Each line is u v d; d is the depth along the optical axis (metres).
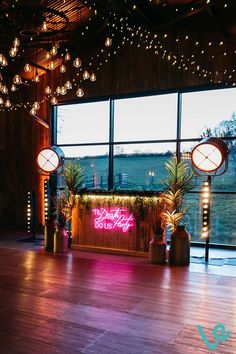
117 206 5.71
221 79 6.39
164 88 6.95
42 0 5.27
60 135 8.33
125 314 3.17
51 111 8.34
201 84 6.58
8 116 8.95
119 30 6.98
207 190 5.36
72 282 4.14
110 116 7.65
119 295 3.68
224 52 6.36
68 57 5.80
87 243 6.01
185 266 4.99
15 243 6.71
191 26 6.49
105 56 7.61
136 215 5.55
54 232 5.89
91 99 7.86
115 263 5.10
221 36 6.38
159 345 2.59
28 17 4.63
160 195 5.35
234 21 5.65
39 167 6.75
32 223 7.27
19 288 3.90
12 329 2.85
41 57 7.31
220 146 5.12
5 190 9.02
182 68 6.77
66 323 2.97
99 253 5.79
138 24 6.73
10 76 7.79
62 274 4.48
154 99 7.21
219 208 6.77
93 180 7.92
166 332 2.81
